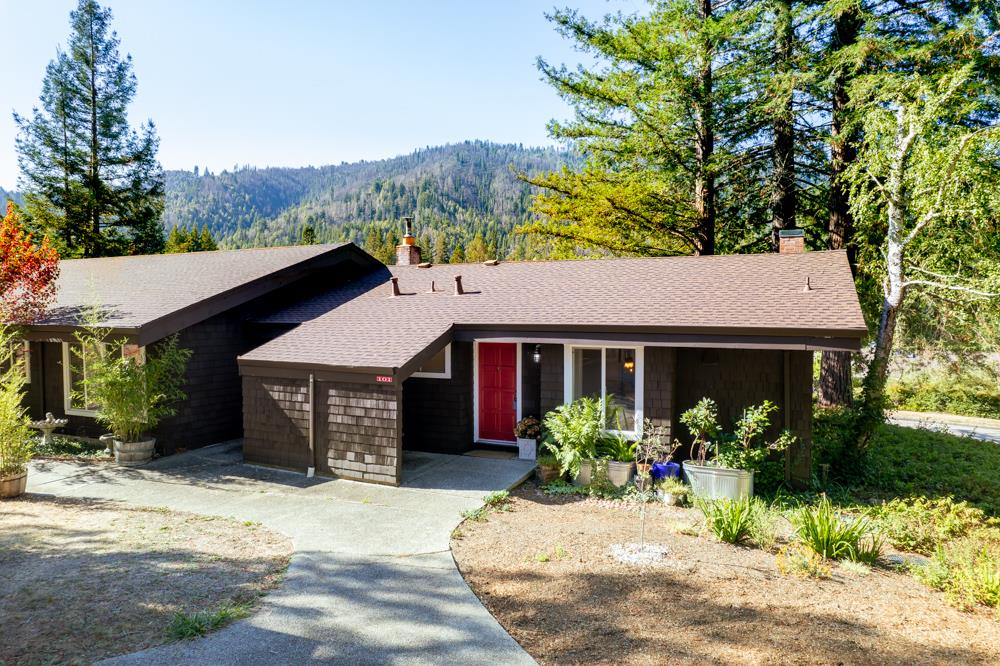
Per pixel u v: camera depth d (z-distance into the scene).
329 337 11.54
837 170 15.77
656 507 8.91
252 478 10.15
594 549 6.91
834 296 9.87
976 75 13.28
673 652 4.57
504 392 12.43
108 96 30.62
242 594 5.55
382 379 9.58
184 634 4.73
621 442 10.07
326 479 10.09
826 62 15.44
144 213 31.67
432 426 12.23
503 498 9.10
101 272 16.78
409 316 12.19
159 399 11.59
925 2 14.72
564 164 20.70
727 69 17.48
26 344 13.44
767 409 9.49
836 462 10.85
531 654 4.55
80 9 29.55
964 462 12.24
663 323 9.70
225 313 13.09
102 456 11.63
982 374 21.33
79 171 29.78
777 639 4.81
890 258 11.54
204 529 7.50
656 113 17.48
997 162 10.98
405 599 5.49
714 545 7.20
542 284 13.03
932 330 15.35
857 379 17.50
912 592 6.02
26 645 4.52
